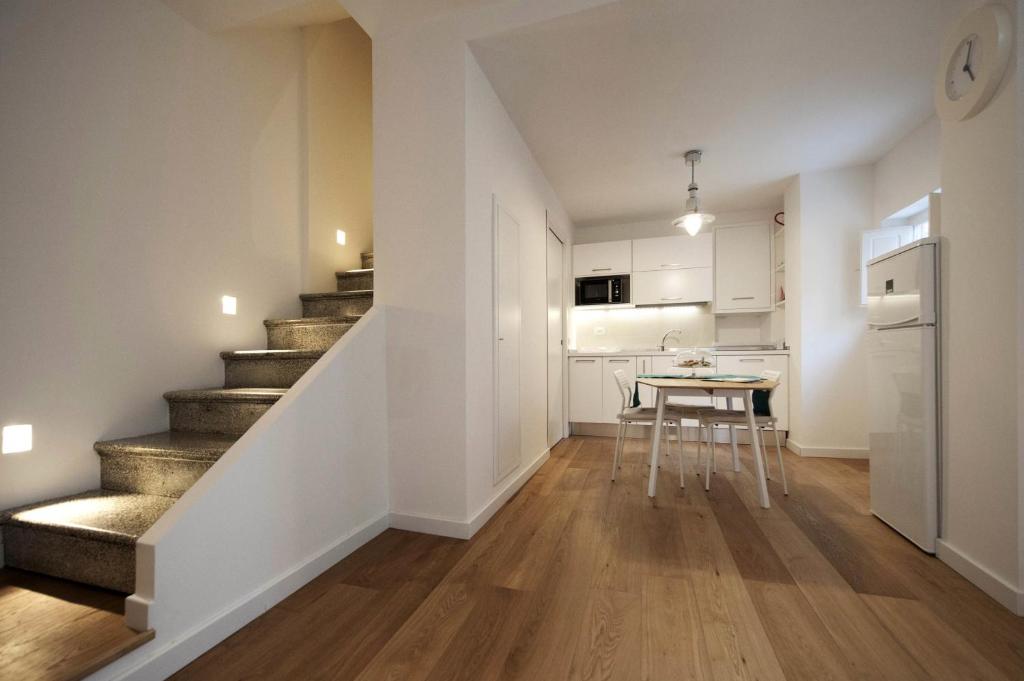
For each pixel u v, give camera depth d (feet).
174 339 7.55
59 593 4.81
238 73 8.85
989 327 5.41
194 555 4.36
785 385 13.60
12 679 3.44
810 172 12.46
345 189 11.75
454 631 4.71
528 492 9.47
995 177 5.30
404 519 7.41
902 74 8.10
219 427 7.13
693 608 5.11
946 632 4.65
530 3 6.82
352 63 12.17
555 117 9.48
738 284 15.28
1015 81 5.00
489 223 8.21
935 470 6.38
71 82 6.19
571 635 4.63
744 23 6.82
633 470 11.30
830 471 11.05
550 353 13.60
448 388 7.20
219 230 8.38
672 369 12.73
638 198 14.58
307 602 5.25
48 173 5.93
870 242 11.39
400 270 7.45
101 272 6.52
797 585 5.61
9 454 5.56
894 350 7.17
